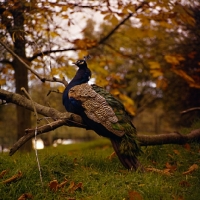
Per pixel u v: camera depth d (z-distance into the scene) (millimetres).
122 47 12047
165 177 5012
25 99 5668
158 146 6234
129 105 8680
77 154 6078
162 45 10922
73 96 5055
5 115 15695
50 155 5484
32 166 5098
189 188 4625
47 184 4688
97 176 4957
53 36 7676
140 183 4609
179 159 5805
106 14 7352
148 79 15188
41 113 5535
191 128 7254
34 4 7133
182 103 11008
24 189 4617
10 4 7043
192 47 10039
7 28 7020
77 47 8250
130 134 4945
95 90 5246
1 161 5461
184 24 9578
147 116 17766
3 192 4547
